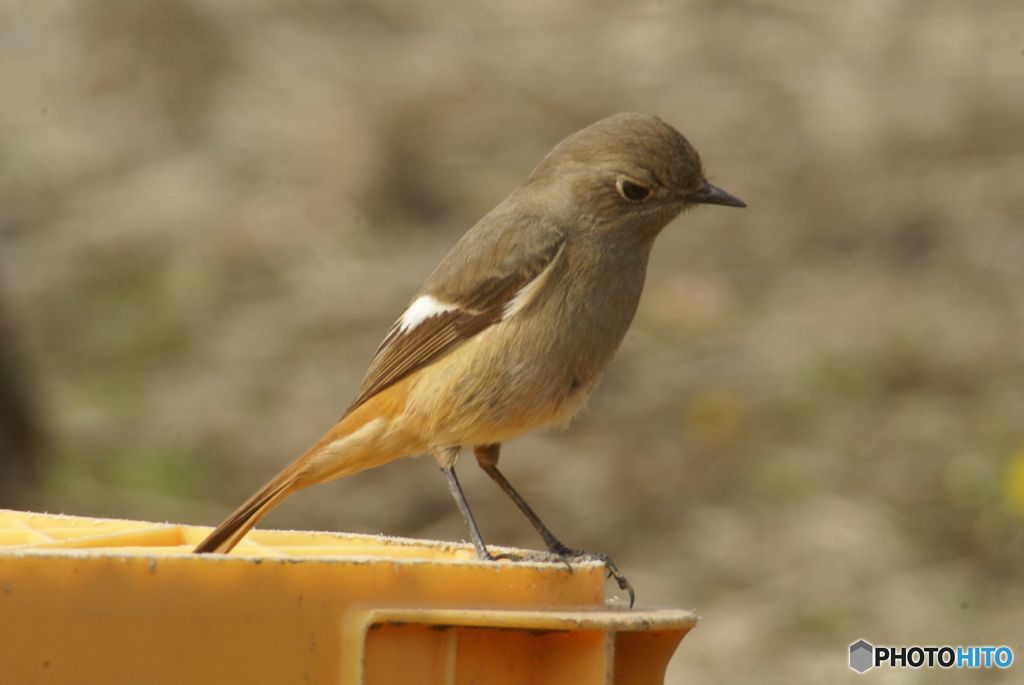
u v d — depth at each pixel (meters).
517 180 18.84
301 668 5.00
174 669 4.84
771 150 19.16
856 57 20.27
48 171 19.70
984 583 12.30
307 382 15.91
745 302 16.77
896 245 17.50
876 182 18.42
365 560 5.12
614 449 14.44
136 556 4.80
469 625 5.20
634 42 21.16
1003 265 16.75
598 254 7.73
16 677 4.66
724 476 14.02
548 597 5.54
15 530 6.31
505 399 7.54
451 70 20.47
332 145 19.03
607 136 7.79
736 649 11.69
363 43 21.22
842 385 15.12
